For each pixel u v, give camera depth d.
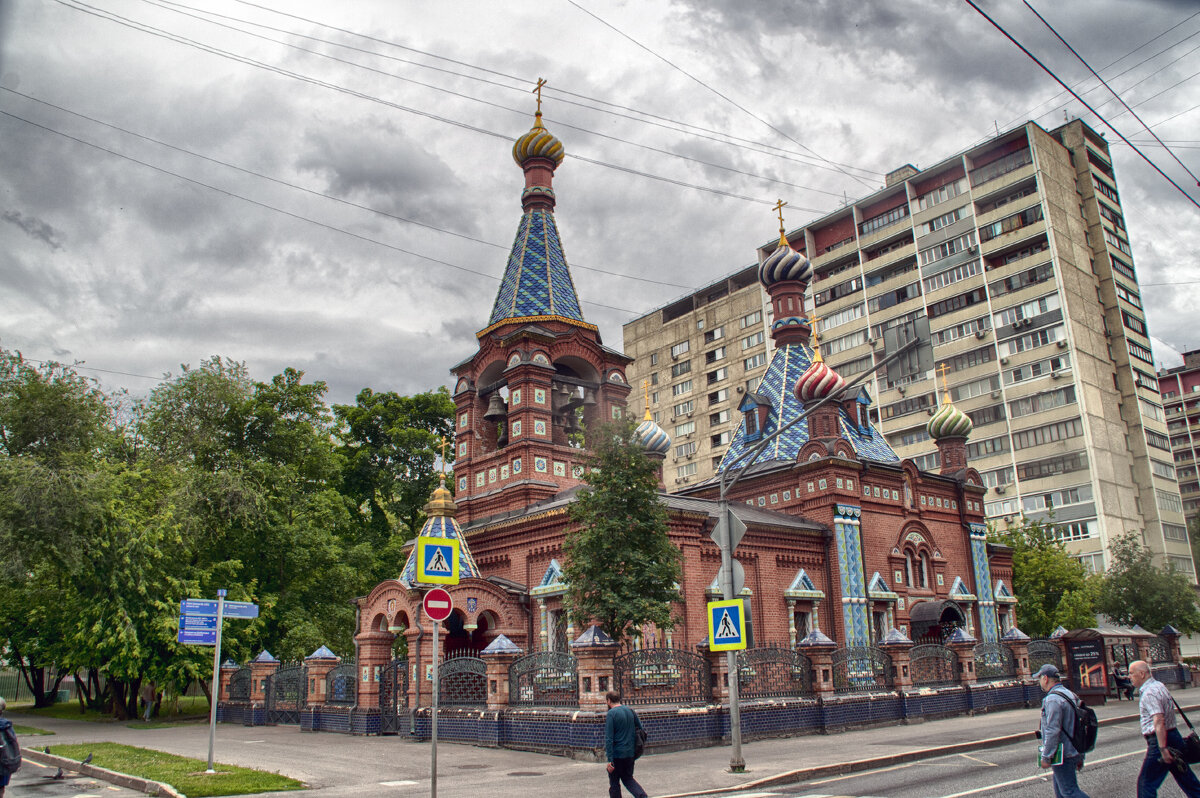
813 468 38.84
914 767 19.42
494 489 38.12
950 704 31.66
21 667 55.88
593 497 27.34
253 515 41.97
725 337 96.69
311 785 18.08
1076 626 52.12
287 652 41.00
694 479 96.69
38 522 34.25
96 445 41.91
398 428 57.00
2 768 13.47
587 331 39.72
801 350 45.34
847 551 37.75
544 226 41.62
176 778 18.36
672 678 24.05
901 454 80.31
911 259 83.06
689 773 19.02
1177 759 11.62
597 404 39.84
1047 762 11.61
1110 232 78.94
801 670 27.59
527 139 42.38
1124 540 58.88
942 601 40.16
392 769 20.53
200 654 37.62
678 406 100.25
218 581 41.47
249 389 47.38
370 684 30.36
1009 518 71.69
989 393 74.69
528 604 32.78
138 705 46.25
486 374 40.72
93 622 36.69
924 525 42.00
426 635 28.59
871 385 83.88
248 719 36.50
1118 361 75.00
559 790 17.08
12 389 40.03
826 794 15.73
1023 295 73.81
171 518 38.56
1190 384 121.12
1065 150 79.00
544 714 23.34
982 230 77.69
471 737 25.39
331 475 50.62
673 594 26.94
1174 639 45.16
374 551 53.91
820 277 92.19
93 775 20.38
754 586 35.09
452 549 17.05
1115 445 71.25
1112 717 28.45
